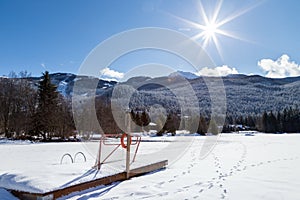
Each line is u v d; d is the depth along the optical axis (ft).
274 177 16.94
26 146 50.60
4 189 12.28
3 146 50.24
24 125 88.33
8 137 87.81
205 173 18.75
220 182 15.43
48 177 12.92
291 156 29.48
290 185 14.57
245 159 26.84
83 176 13.85
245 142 58.65
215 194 12.67
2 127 94.94
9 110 94.32
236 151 36.29
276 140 67.46
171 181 15.85
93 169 15.66
